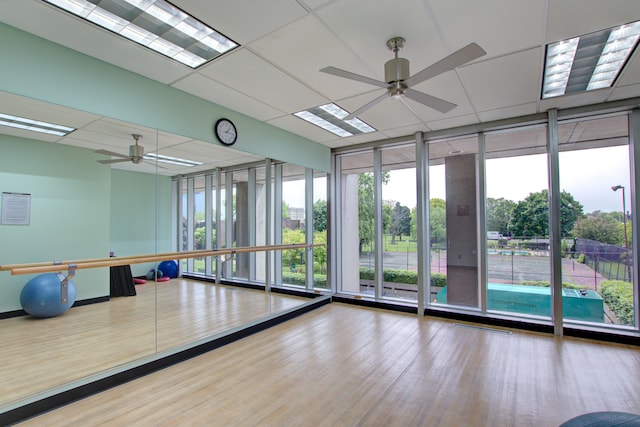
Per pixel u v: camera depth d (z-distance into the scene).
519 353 3.14
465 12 1.95
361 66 2.64
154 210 3.47
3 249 2.58
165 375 2.70
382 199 5.18
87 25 2.09
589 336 3.52
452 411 2.16
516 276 4.12
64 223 2.89
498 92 3.17
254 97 3.29
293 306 4.57
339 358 3.03
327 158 5.39
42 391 2.17
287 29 2.13
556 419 2.08
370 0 1.84
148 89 2.84
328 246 5.41
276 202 4.62
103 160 3.11
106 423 2.03
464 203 4.54
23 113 2.42
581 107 3.57
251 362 2.95
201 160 3.80
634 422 1.48
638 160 3.43
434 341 3.48
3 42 2.07
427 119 4.00
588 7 1.90
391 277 5.02
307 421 2.06
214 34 2.21
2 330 2.54
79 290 2.97
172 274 3.61
